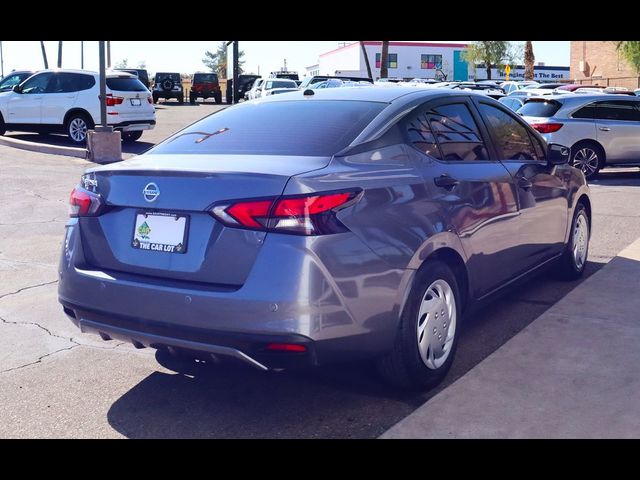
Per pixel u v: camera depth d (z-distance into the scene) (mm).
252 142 4023
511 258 4902
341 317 3395
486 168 4648
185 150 4133
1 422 3779
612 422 3578
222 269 3391
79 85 17359
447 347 4133
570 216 5887
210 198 3432
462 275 4332
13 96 17734
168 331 3471
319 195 3363
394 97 4387
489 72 65938
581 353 4457
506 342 4652
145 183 3643
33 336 5074
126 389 4180
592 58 53406
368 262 3496
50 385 4246
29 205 9766
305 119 4199
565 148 5520
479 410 3721
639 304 5441
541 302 5613
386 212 3658
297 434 3590
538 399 3830
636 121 13852
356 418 3744
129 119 17406
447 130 4484
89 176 3930
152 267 3590
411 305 3756
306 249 3293
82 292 3758
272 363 3334
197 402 3986
